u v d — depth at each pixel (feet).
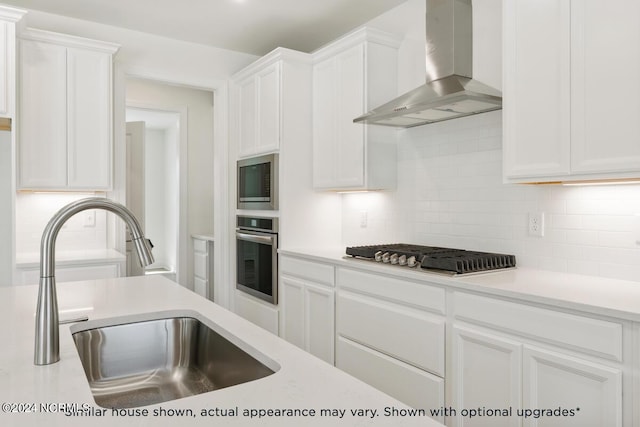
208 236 16.42
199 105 17.98
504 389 5.93
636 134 5.32
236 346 3.98
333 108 10.81
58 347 3.41
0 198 9.48
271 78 11.56
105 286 6.46
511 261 7.75
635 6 5.33
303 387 2.86
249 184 12.60
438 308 6.85
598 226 6.80
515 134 6.65
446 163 9.21
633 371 4.69
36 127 10.02
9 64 9.20
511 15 6.69
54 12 10.96
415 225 9.94
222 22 11.52
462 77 8.05
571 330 5.19
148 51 12.35
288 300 10.87
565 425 5.27
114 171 11.89
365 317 8.34
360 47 9.98
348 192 11.82
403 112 8.02
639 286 6.04
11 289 6.22
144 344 4.85
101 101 10.75
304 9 10.72
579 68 5.86
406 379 7.43
